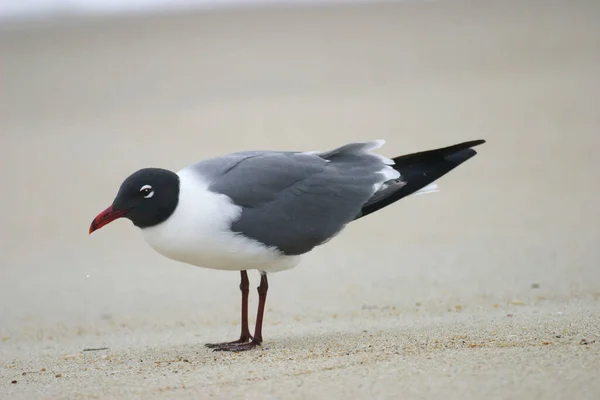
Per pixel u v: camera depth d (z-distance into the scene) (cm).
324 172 1038
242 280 1051
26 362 998
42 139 2562
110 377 852
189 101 2888
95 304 1394
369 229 1775
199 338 1120
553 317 1027
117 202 945
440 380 732
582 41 3397
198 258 977
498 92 2738
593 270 1370
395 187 1069
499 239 1623
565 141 2241
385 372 768
